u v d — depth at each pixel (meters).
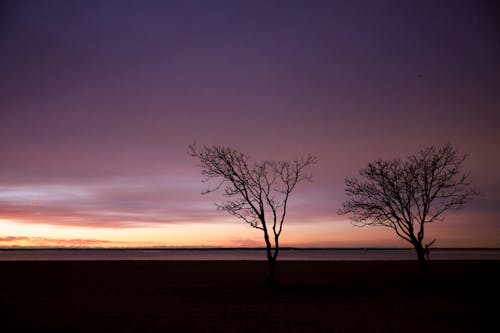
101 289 30.41
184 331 15.87
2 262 70.00
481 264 58.06
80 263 67.56
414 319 18.03
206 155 31.28
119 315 19.28
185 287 31.66
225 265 62.12
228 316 18.94
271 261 31.22
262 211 31.30
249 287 31.45
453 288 29.44
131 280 37.78
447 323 17.11
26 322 17.67
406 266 56.06
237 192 31.30
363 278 38.38
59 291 29.12
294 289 29.98
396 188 31.94
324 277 39.84
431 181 31.25
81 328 16.45
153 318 18.50
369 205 32.59
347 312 19.92
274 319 18.20
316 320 17.89
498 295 25.78
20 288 31.19
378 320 17.84
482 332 15.45
